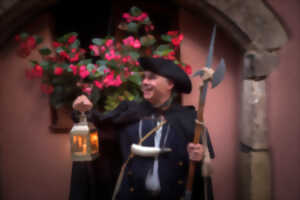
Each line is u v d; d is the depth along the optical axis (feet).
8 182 7.55
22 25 7.27
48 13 7.38
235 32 7.06
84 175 5.90
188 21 7.73
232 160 7.98
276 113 6.95
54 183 7.69
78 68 6.95
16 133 7.52
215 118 7.90
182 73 5.51
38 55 7.41
